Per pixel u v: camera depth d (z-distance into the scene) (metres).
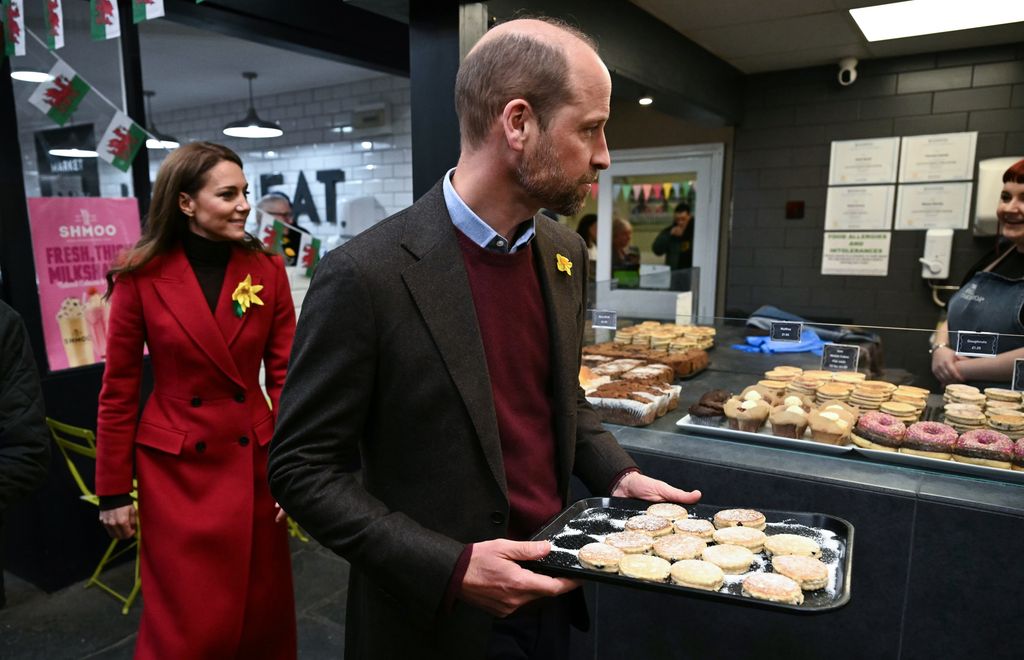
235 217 1.66
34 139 2.46
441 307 0.88
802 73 3.56
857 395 1.64
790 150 3.69
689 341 2.17
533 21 0.85
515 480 0.97
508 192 0.89
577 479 1.72
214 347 1.62
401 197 5.62
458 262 0.91
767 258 3.89
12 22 2.07
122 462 1.63
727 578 0.97
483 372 0.90
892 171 3.42
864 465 1.46
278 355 1.81
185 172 1.60
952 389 1.58
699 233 4.54
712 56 3.19
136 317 1.62
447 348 0.88
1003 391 1.52
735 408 1.63
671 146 4.53
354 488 0.87
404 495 0.93
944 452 1.40
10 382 1.32
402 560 0.82
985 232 3.19
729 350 2.10
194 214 1.64
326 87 5.86
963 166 3.23
